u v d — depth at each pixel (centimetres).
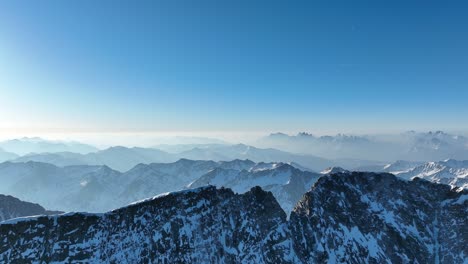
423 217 13925
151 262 9950
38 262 8925
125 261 9700
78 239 9662
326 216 13412
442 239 12988
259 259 11594
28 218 9469
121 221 10462
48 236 9412
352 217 13538
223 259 11062
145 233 10469
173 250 10419
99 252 9625
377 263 11931
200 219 11512
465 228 12900
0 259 8644
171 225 10931
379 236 12950
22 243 9050
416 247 12706
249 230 12319
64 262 9131
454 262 11969
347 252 12175
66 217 9850
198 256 10612
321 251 12225
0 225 9000
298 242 12719
